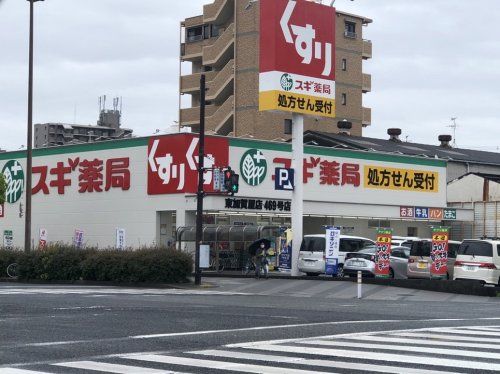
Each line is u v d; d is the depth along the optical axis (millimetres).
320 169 42844
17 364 9555
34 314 16297
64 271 33656
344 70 70312
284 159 41844
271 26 32344
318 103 33750
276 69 32250
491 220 47562
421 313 18125
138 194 40438
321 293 27234
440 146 63281
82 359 10055
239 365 9578
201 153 30828
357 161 44812
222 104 64812
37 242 45781
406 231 47844
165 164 39031
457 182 51656
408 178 47438
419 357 10336
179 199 38344
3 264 36781
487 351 10977
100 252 33062
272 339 12242
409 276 31281
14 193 47750
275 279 32656
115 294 24312
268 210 39469
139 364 9641
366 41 72438
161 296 23594
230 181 29484
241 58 63219
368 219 45812
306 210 41406
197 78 66625
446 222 49531
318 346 11422
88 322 14664
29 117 36062
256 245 34344
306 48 33312
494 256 27953
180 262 31344
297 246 33312
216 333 12984
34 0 35781
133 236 40500
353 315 16906
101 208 42312
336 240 31609
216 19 66000
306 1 33406
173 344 11578
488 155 61656
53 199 45062
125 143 41281
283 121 64062
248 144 40250
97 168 42594
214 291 27891
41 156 46031
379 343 11812
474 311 19297
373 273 31578
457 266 28562
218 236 37000
